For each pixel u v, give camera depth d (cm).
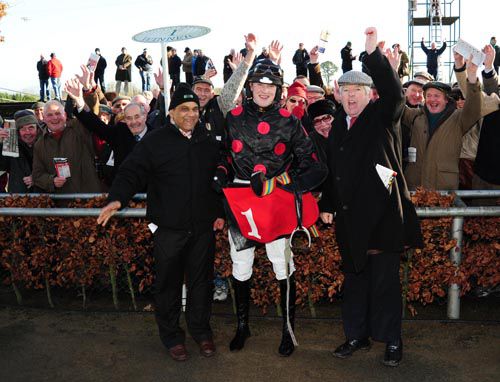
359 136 324
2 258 450
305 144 330
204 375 331
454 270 385
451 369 330
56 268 437
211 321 410
